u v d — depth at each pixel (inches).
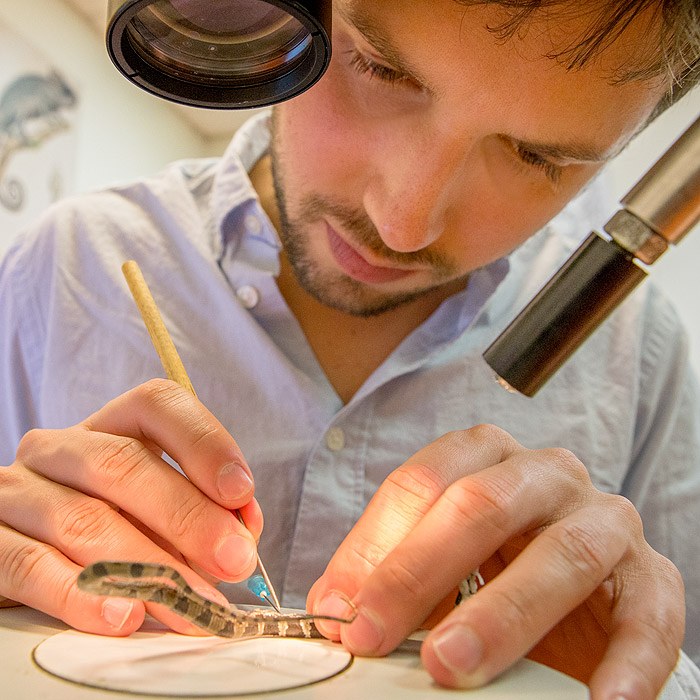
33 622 12.3
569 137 13.0
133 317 20.2
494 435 14.1
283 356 19.4
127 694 9.8
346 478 19.1
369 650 11.3
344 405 20.3
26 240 22.4
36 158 41.1
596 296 10.4
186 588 10.6
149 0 10.1
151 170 51.6
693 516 21.5
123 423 13.8
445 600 12.9
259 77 11.7
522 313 10.8
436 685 10.4
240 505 12.8
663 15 11.4
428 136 13.4
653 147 28.2
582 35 11.7
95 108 45.8
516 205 15.0
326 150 14.9
